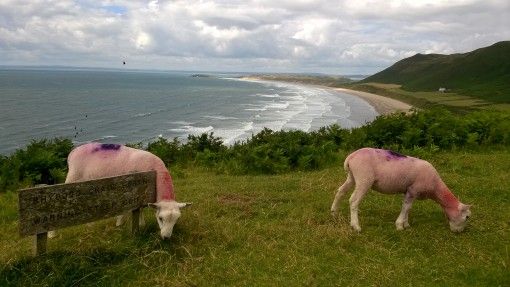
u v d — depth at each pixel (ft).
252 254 21.79
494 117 52.95
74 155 24.56
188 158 48.47
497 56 478.18
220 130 171.63
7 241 23.75
